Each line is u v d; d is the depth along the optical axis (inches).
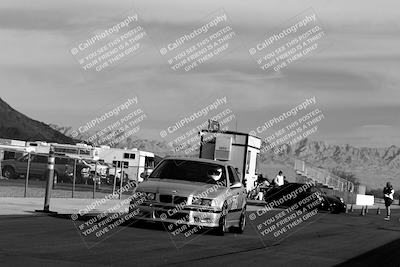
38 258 394.9
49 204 763.4
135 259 424.5
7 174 1581.0
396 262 528.1
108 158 1920.5
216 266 422.9
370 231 890.1
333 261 501.7
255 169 1496.1
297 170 2146.9
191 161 652.1
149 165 1990.7
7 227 543.8
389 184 1289.4
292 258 502.3
